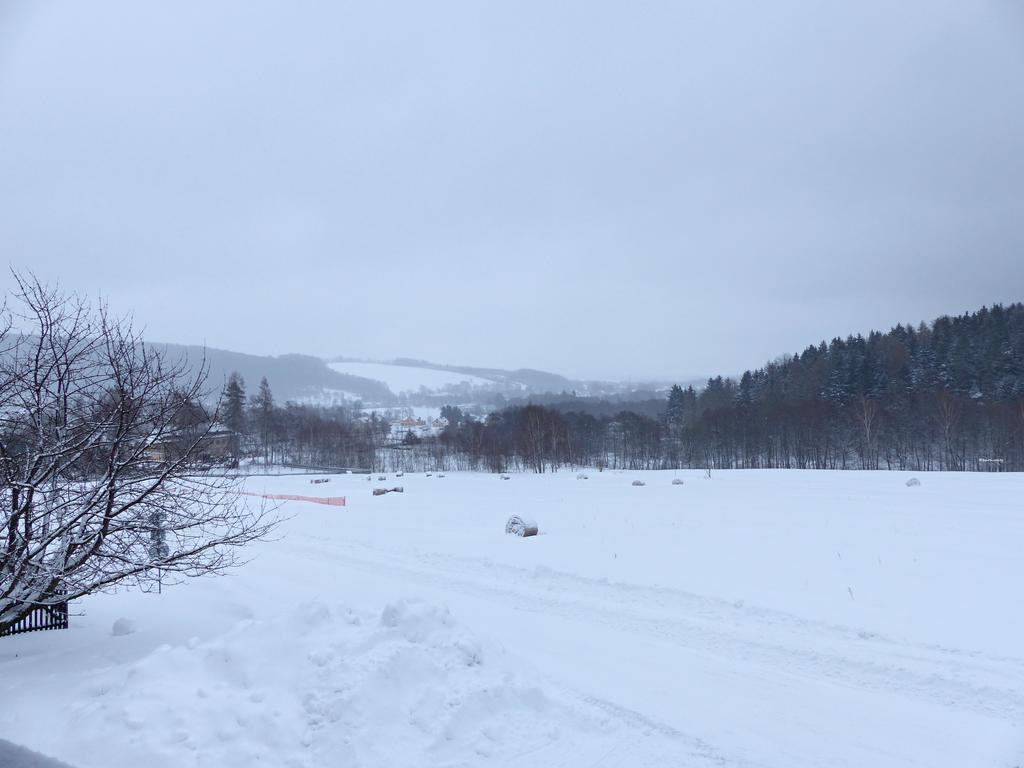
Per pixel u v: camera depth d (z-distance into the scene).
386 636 7.54
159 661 7.61
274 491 44.47
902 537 17.38
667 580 13.10
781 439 82.38
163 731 6.50
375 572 15.16
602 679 8.32
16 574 8.16
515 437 88.38
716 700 7.69
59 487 8.66
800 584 12.55
